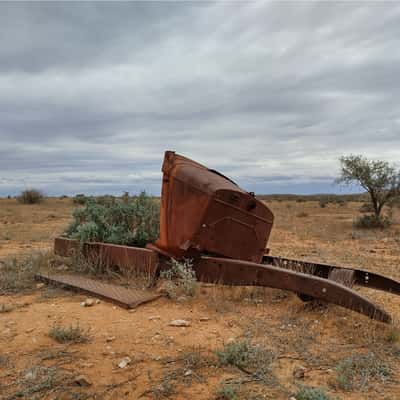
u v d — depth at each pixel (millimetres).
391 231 17141
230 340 4074
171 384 3166
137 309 5039
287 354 3828
